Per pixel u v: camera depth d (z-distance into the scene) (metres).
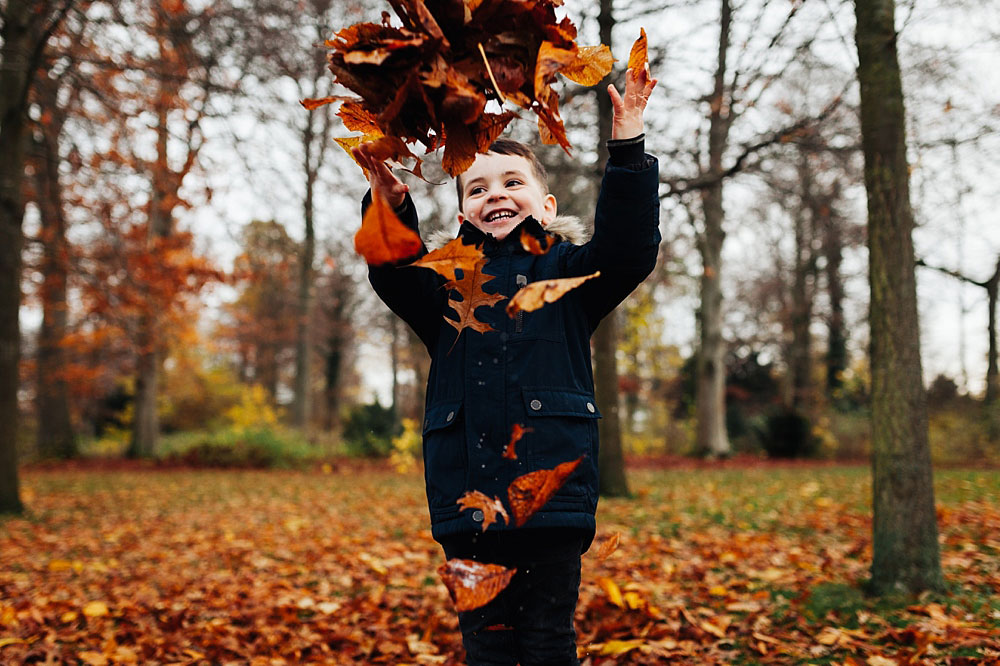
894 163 4.00
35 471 15.76
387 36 1.31
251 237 11.49
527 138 6.86
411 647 3.14
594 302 1.95
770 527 6.30
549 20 1.31
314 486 11.90
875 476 3.91
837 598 3.73
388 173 1.58
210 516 8.16
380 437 21.31
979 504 7.42
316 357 38.03
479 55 1.33
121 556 5.61
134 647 3.27
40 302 13.84
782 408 20.36
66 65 8.14
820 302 26.31
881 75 4.03
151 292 10.73
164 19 7.93
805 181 10.17
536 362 1.82
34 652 3.15
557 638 1.80
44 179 10.89
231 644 3.24
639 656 2.95
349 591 4.26
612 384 9.00
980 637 2.92
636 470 14.84
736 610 3.55
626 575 4.35
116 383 27.14
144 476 14.36
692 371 25.45
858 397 23.52
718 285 19.05
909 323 3.91
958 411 18.88
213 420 29.22
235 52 8.08
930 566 3.74
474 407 1.81
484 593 1.18
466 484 1.79
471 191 2.05
